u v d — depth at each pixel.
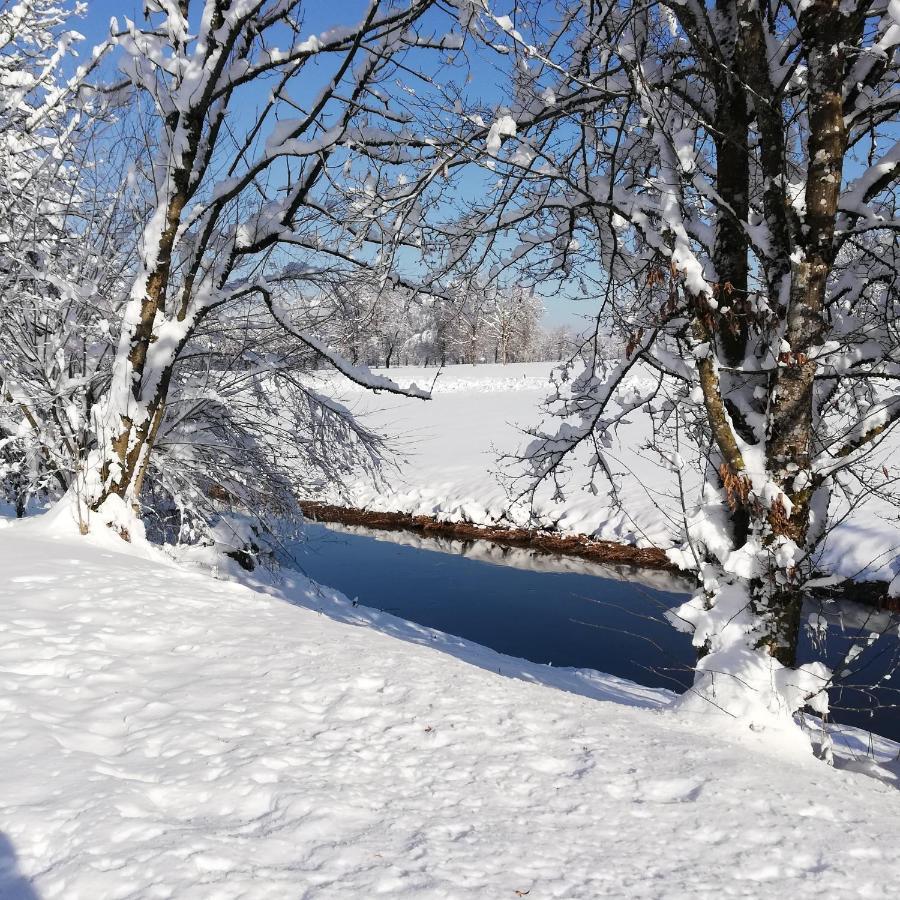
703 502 5.94
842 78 5.09
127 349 8.14
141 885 2.14
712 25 5.96
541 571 17.70
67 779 2.73
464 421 34.72
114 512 7.84
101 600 5.11
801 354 5.05
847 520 15.28
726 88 6.08
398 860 2.38
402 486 24.62
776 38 5.86
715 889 2.37
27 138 9.65
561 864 2.47
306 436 12.49
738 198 6.17
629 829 2.79
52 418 9.67
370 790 2.89
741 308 5.41
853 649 5.04
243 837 2.46
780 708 4.80
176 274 10.19
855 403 6.58
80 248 9.86
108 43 8.62
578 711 4.16
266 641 4.66
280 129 8.20
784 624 5.34
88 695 3.63
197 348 11.28
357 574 17.72
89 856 2.27
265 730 3.36
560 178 5.94
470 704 3.92
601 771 3.30
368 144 7.97
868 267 6.21
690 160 5.32
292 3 8.36
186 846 2.35
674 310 5.52
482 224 6.77
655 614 14.27
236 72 8.26
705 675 5.09
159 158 8.54
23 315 9.54
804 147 6.52
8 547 6.39
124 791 2.67
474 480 23.94
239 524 12.86
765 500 5.20
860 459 5.22
